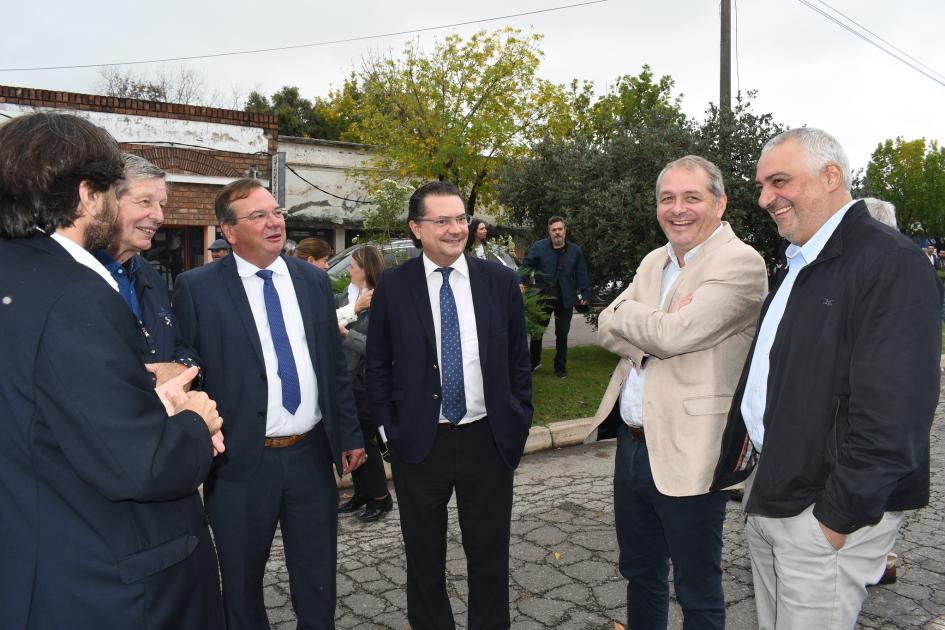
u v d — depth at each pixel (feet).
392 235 35.12
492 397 9.22
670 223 8.36
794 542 6.68
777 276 7.78
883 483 5.89
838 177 6.77
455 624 10.33
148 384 5.17
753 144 30.45
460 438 9.27
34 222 4.88
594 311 33.09
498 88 70.03
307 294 9.46
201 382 8.51
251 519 8.78
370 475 14.90
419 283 9.39
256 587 9.05
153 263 43.50
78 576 4.82
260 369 8.81
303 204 67.67
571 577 12.26
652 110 32.76
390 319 9.42
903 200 133.59
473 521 9.45
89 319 4.75
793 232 7.02
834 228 6.78
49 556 4.76
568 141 35.68
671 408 8.04
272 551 13.50
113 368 4.75
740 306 7.87
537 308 24.85
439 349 9.25
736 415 7.64
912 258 6.07
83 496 4.86
